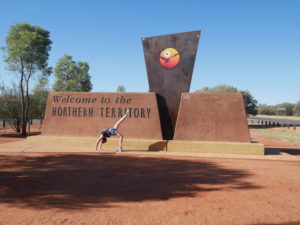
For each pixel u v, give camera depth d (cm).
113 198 468
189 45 1151
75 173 646
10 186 531
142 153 948
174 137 1066
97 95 1149
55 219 375
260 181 597
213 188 538
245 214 404
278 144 1684
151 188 532
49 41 2198
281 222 377
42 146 1068
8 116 2241
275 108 11644
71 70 3731
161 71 1173
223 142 1018
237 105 1045
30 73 2136
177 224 365
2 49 2070
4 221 367
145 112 1108
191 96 1080
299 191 525
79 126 1141
